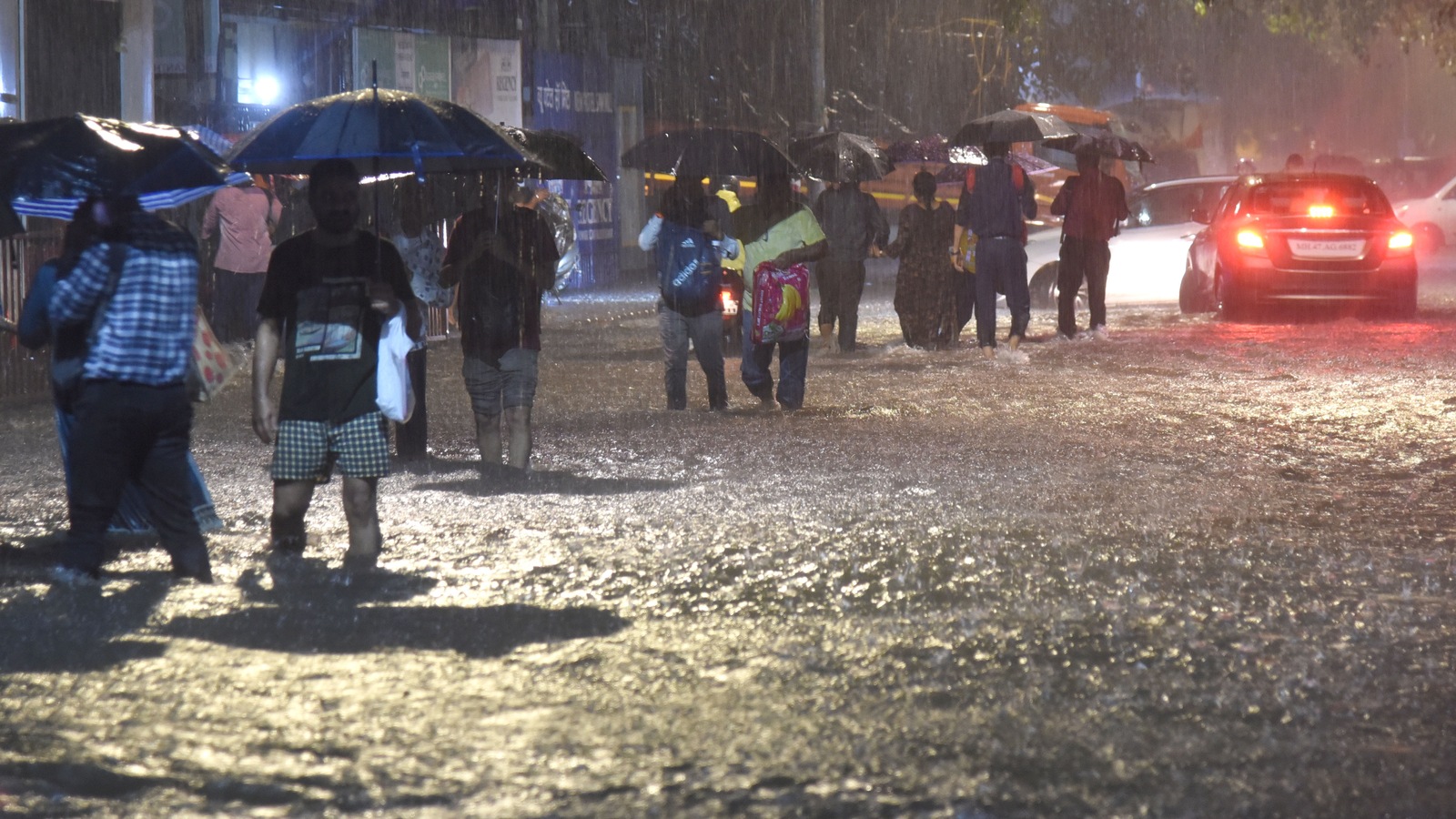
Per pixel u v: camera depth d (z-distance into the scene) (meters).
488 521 15.64
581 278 57.44
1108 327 39.09
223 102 42.81
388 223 20.02
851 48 77.69
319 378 13.81
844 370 29.84
